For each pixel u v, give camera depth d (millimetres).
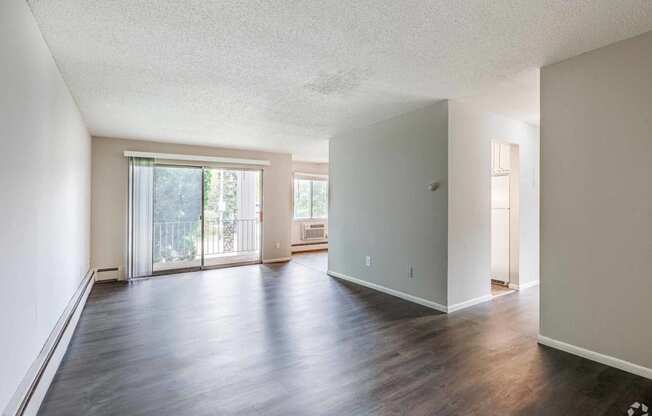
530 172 4484
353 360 2457
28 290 1810
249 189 6613
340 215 5168
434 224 3637
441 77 2891
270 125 4520
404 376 2223
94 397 1979
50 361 2082
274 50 2391
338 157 5188
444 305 3527
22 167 1719
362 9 1896
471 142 3719
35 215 1938
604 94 2338
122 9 1880
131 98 3369
